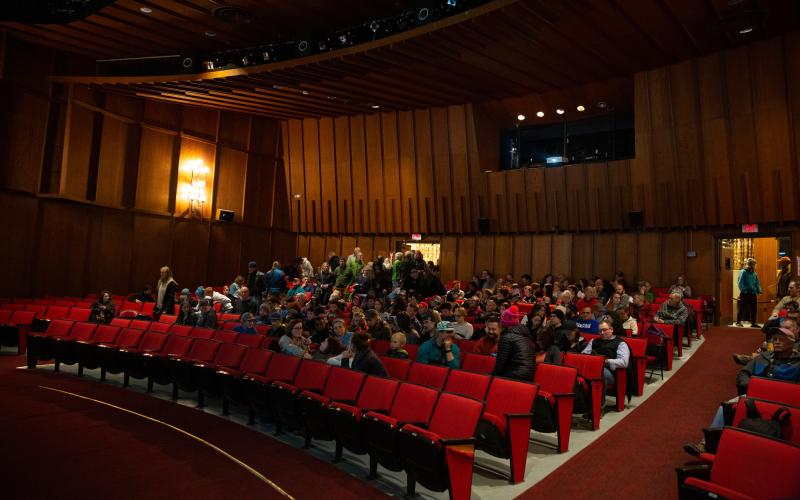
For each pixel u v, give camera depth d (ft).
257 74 43.91
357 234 60.90
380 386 17.11
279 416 19.36
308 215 62.95
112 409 22.31
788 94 37.45
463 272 54.70
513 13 32.86
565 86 46.68
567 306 32.37
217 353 24.49
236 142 60.13
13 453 16.51
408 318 27.61
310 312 28.35
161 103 53.72
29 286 44.04
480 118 53.11
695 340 34.60
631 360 22.81
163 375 24.98
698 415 20.61
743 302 40.01
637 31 36.94
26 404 22.36
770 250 44.45
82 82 45.65
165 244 53.57
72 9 39.22
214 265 57.67
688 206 43.01
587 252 48.88
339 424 16.17
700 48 39.32
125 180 50.70
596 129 52.03
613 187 46.91
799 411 12.37
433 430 14.71
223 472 15.62
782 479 9.98
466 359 21.53
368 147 58.65
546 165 51.62
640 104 44.09
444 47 37.83
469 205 54.03
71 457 16.42
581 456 16.85
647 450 17.22
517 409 15.88
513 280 52.21
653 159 44.09
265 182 62.75
